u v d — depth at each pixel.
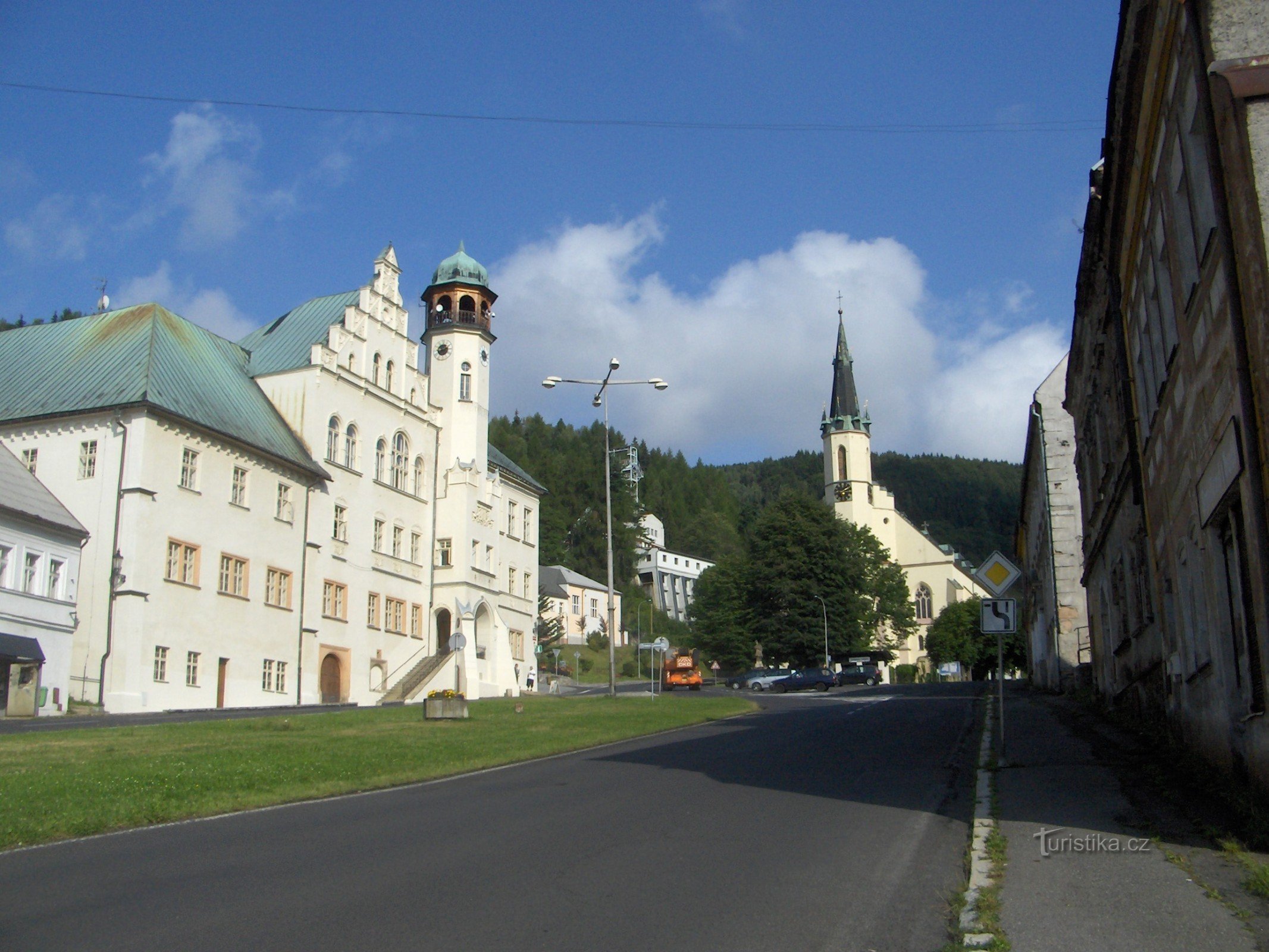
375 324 58.50
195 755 18.42
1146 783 13.59
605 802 13.38
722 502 192.88
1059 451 40.56
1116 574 26.00
